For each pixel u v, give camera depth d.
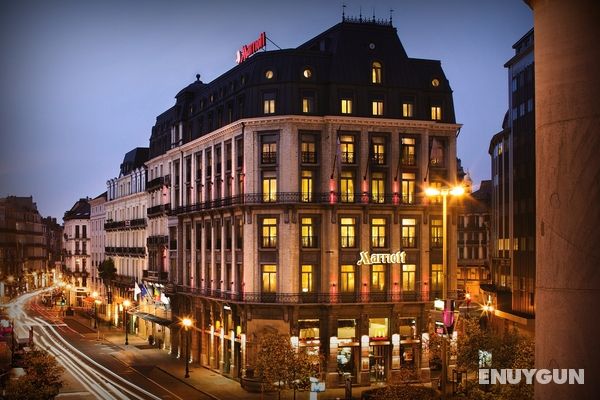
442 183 61.94
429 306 59.69
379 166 59.72
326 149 58.53
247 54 67.06
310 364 47.94
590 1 15.01
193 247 72.81
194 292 71.00
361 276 58.34
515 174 69.25
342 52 60.22
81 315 126.50
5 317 91.75
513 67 70.75
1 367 51.59
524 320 63.00
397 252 59.34
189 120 76.75
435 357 54.38
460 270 124.12
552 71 15.57
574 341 15.13
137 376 62.72
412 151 61.06
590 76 14.96
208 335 68.25
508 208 73.56
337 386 56.72
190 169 75.25
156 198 90.19
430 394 37.69
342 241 58.53
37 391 39.03
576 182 15.11
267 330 57.53
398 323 58.84
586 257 14.95
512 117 70.94
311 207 58.03
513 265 68.94
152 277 87.94
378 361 58.53
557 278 15.48
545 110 15.76
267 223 58.84
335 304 56.81
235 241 61.72
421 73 63.19
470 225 124.12
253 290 58.59
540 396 16.05
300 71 59.06
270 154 59.09
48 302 150.75
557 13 15.48
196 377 61.97
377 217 59.38
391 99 60.56
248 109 59.88
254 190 59.22
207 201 68.69
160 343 83.31
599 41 14.88
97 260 130.62
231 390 55.75
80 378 61.16
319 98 59.12
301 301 57.25
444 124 61.78
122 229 107.31
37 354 44.38
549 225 15.67
